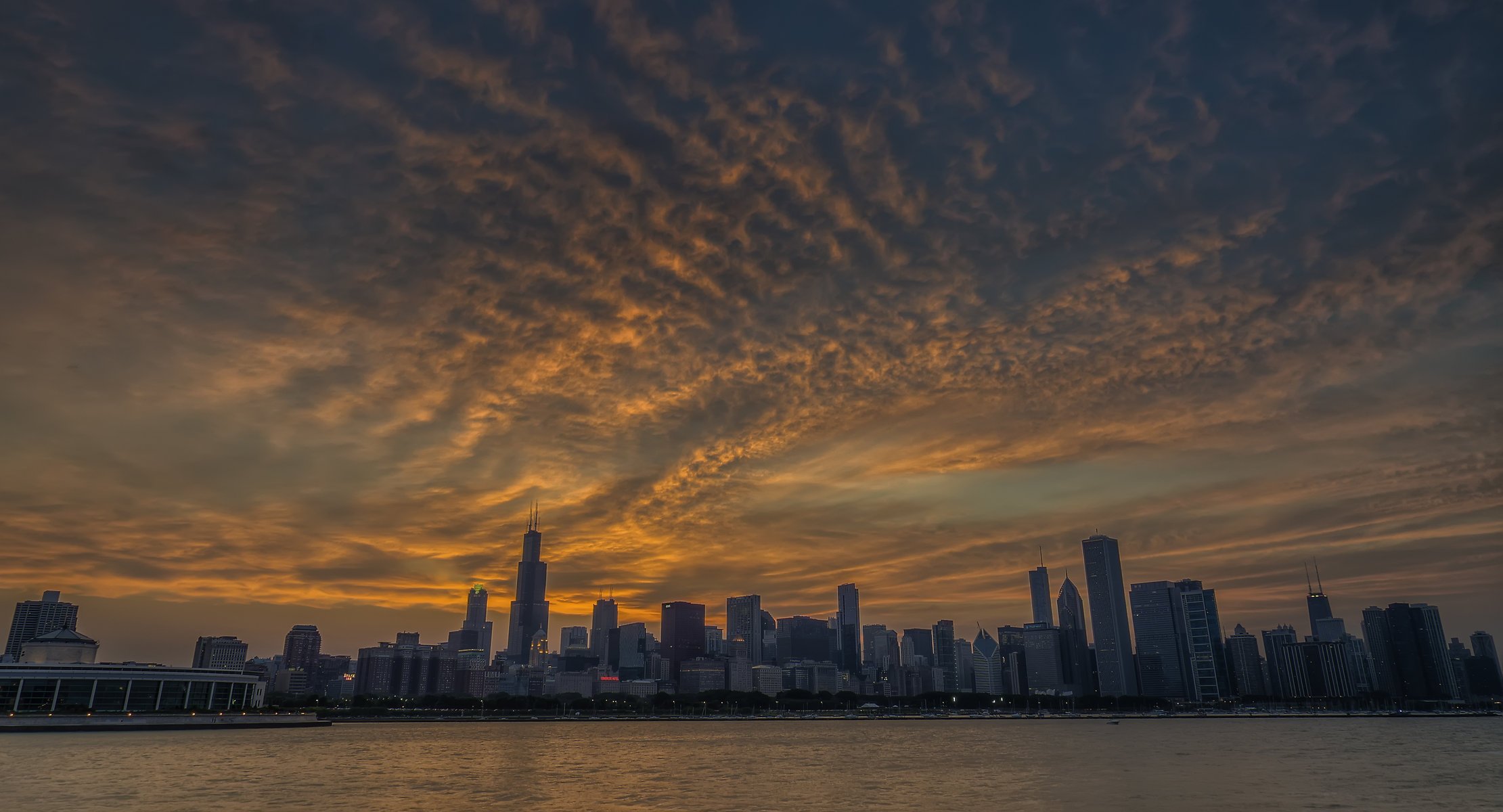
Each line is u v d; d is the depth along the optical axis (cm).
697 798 13000
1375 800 12638
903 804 12288
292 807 11594
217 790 13412
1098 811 11500
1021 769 18062
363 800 12531
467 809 11656
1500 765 18988
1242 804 12181
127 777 15000
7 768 16375
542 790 13988
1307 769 17900
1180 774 16812
